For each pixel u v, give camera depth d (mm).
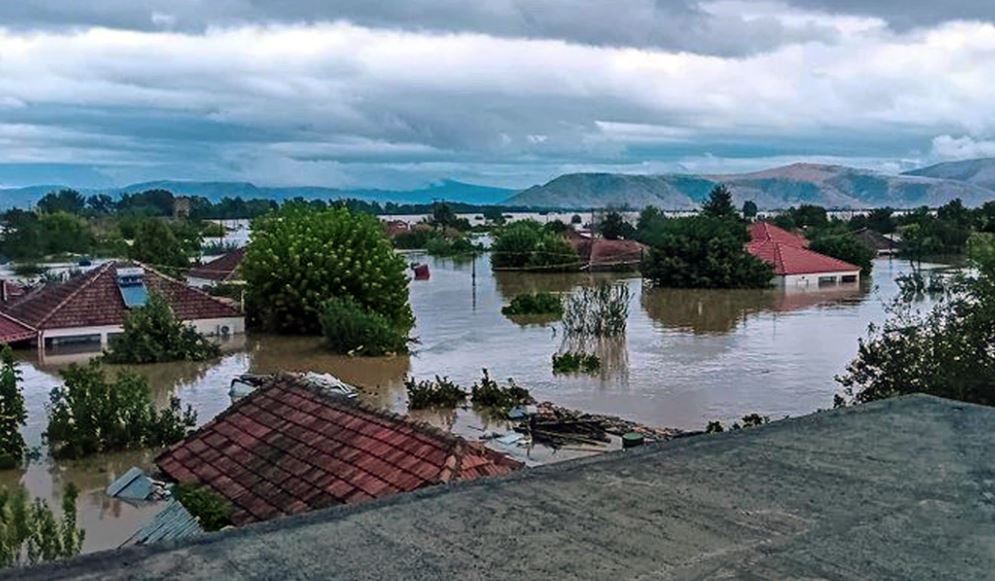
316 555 2645
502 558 2631
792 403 23406
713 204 88062
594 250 70000
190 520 9828
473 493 3219
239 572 2512
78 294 34469
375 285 35781
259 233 38344
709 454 3738
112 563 2561
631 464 3586
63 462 18000
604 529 2863
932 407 4676
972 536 2828
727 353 31281
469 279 63281
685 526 2896
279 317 36531
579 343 34062
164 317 31328
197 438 11805
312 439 10875
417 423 10547
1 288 41781
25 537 9461
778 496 3197
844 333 36094
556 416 21750
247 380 25281
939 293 48250
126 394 19297
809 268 56875
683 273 55312
